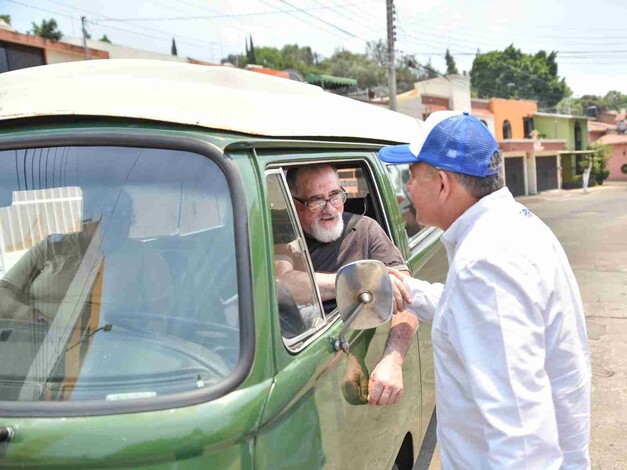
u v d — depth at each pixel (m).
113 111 1.46
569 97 80.06
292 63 72.69
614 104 100.00
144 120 1.47
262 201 1.49
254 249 1.40
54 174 1.51
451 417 1.52
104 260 1.47
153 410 1.22
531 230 1.46
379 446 2.04
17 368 1.38
